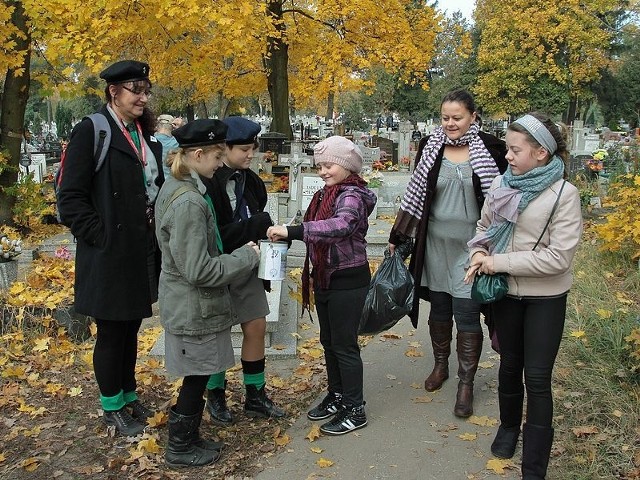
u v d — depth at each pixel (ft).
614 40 124.36
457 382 14.62
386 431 12.25
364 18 42.55
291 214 30.35
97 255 11.19
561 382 13.51
